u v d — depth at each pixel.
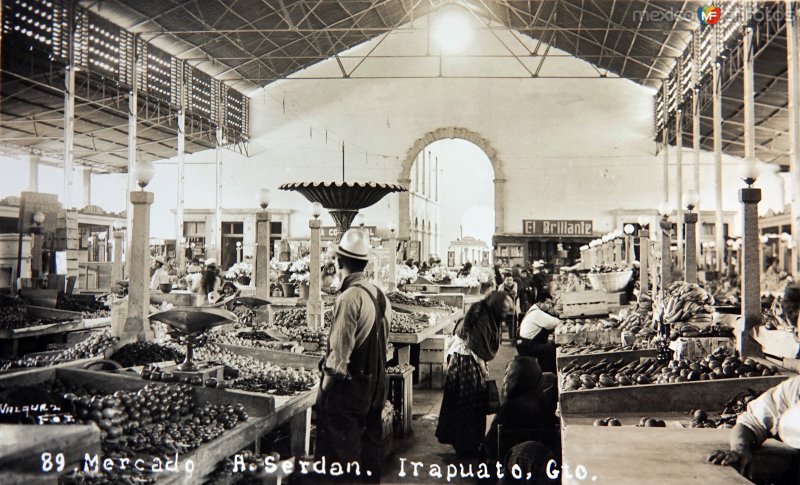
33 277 10.12
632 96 24.84
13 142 23.05
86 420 3.19
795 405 2.30
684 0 16.03
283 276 10.55
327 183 7.40
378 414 4.28
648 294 8.20
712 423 3.38
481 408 5.62
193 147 26.11
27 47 14.46
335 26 22.48
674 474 2.13
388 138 25.78
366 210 25.62
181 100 20.94
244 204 26.25
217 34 19.83
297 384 4.50
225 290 8.00
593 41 20.39
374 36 25.62
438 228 40.84
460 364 5.68
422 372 9.12
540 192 25.09
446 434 5.69
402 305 10.00
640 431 2.70
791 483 2.30
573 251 24.14
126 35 18.02
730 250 18.62
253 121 26.30
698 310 5.62
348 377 4.09
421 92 25.69
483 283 16.34
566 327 7.39
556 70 25.28
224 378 4.47
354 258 4.21
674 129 22.62
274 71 25.09
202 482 3.24
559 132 25.12
